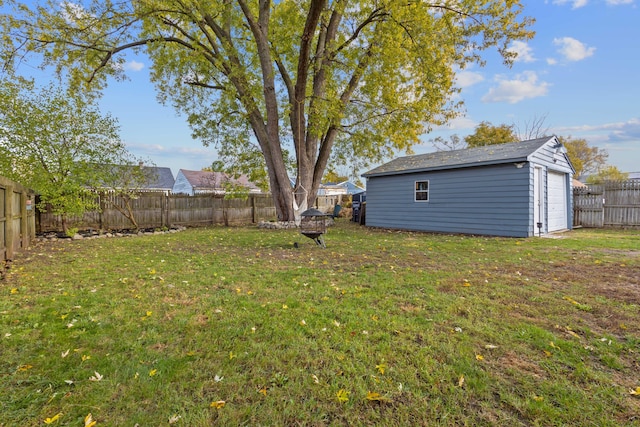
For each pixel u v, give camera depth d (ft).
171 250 21.66
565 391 5.84
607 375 6.37
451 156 36.35
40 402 5.54
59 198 28.43
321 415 5.28
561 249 21.29
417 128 40.98
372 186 41.42
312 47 39.99
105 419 5.17
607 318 9.18
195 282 13.12
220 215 45.27
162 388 5.95
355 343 7.63
